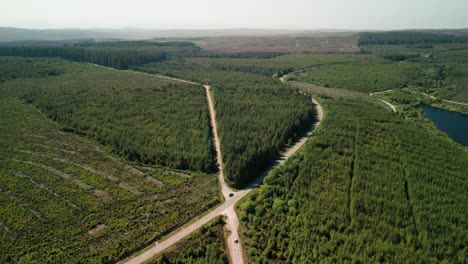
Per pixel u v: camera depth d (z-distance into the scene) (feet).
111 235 259.39
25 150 399.44
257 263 232.94
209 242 254.88
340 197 291.17
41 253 238.07
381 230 250.37
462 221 267.80
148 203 302.86
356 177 322.55
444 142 421.18
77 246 246.47
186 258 239.30
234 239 259.80
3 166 358.23
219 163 381.60
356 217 262.88
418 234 252.62
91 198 306.35
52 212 283.18
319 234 248.93
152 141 409.69
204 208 297.74
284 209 285.02
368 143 404.36
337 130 439.22
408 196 303.07
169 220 279.90
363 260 220.84
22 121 489.67
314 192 300.61
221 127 455.22
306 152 381.40
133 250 245.65
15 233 256.93
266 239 256.93
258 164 365.40
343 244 237.66
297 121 473.67
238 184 337.11
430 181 323.98
